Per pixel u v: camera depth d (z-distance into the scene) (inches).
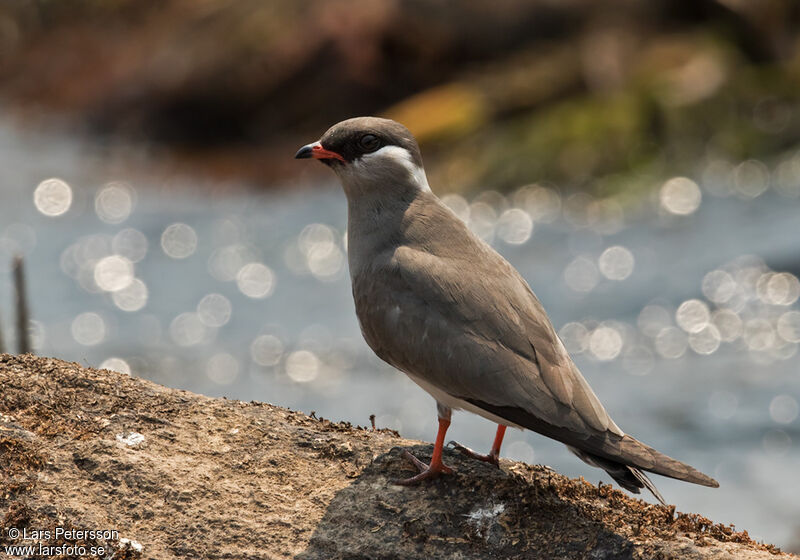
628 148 924.6
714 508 477.1
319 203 983.0
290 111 1155.3
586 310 736.3
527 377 274.5
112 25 1370.6
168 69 1203.2
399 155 314.8
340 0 1186.6
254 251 885.8
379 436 306.5
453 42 1123.9
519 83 1033.5
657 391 620.4
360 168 315.6
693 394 612.4
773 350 664.4
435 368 284.8
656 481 512.1
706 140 922.7
